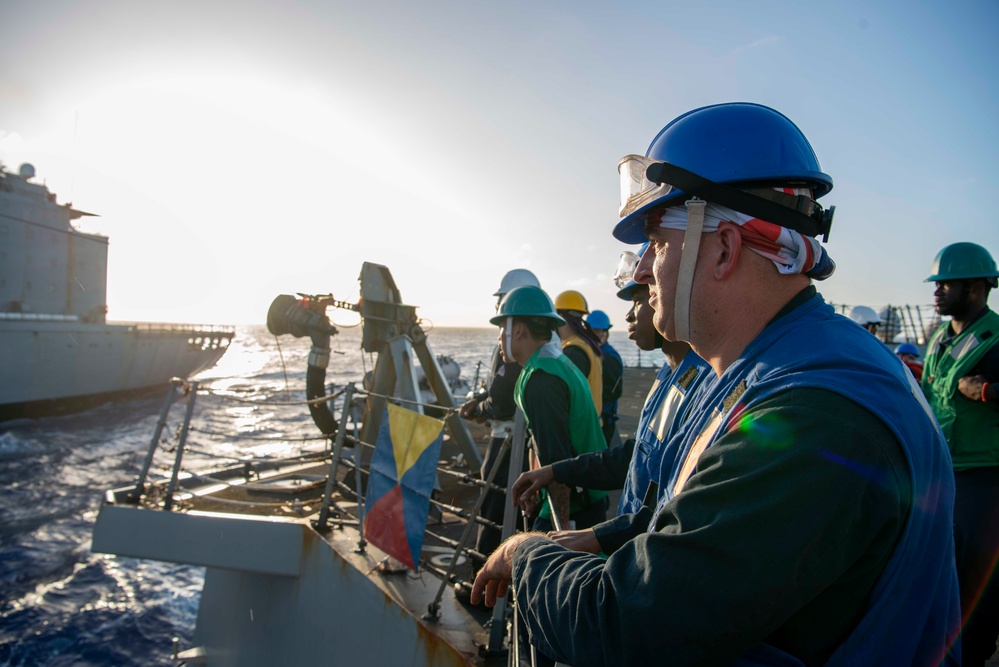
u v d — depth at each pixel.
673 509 0.89
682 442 1.17
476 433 9.24
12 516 15.02
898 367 0.96
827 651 0.85
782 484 0.79
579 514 2.99
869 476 0.78
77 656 8.58
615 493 6.50
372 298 6.53
